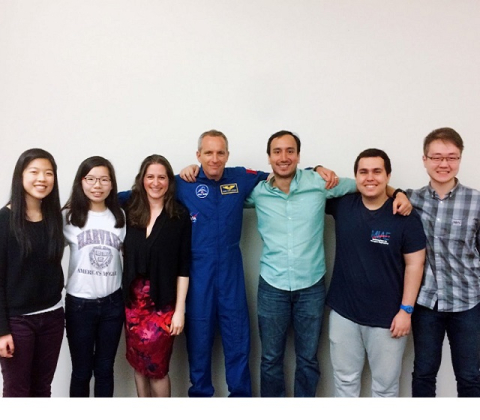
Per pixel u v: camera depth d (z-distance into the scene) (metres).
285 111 2.20
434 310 1.82
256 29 2.19
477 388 1.79
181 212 1.88
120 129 2.23
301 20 2.18
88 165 1.73
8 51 2.21
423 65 2.17
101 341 1.83
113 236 1.79
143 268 1.80
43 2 2.20
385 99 2.19
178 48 2.20
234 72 2.20
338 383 1.93
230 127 2.21
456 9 2.15
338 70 2.19
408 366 2.20
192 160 2.22
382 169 1.74
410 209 1.76
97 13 2.20
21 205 1.61
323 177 1.91
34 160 1.61
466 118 2.17
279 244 1.92
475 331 1.78
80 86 2.22
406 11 2.16
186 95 2.21
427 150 1.79
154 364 1.86
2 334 1.58
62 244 1.70
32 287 1.62
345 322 1.87
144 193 1.84
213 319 1.97
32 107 2.23
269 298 1.95
